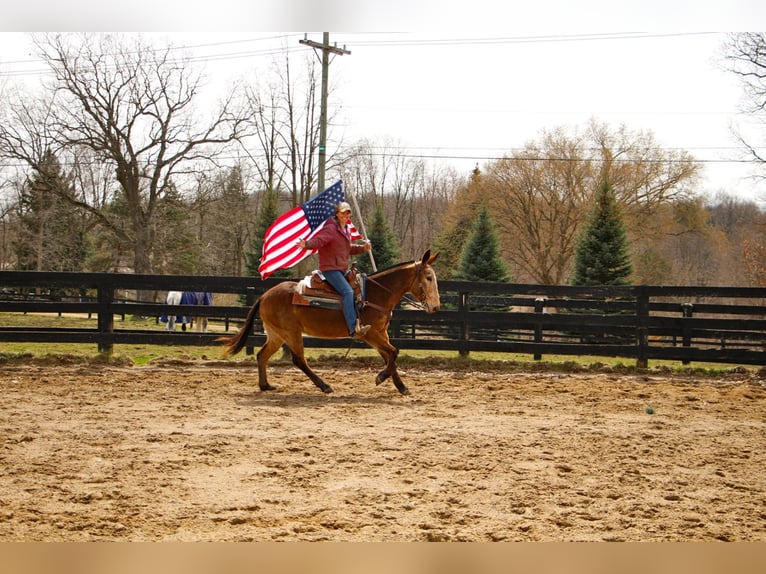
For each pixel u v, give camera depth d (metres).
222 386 10.78
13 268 50.03
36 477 5.80
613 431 7.95
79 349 15.26
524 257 45.09
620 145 43.94
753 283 36.47
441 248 43.34
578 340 19.34
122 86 37.50
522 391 10.74
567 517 5.08
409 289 10.35
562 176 43.47
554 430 7.94
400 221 60.12
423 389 10.81
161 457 6.51
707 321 13.20
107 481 5.74
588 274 29.41
